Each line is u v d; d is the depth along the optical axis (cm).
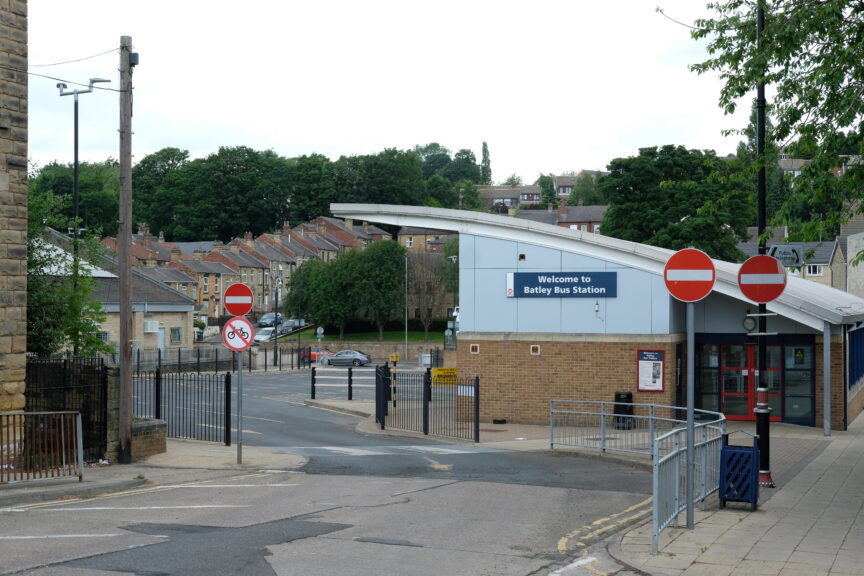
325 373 5822
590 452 1970
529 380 2658
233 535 1039
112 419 1744
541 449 2070
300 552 957
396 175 13450
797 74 1580
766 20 1591
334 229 12594
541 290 2655
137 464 1742
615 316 2594
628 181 5741
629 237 5691
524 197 18962
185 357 5762
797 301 2434
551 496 1409
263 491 1416
